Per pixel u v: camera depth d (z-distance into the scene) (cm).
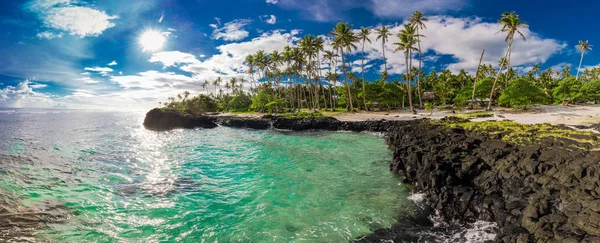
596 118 2612
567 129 1773
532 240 666
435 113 5109
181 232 862
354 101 7169
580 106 5041
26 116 7094
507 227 772
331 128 3969
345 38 5869
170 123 4756
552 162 1027
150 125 4794
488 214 919
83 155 2017
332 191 1260
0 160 1708
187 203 1102
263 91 10138
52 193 1142
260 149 2408
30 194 1109
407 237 838
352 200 1147
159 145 2672
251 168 1694
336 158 1980
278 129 4303
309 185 1349
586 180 810
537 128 1816
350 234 859
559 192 829
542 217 728
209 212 1019
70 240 787
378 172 1584
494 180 1088
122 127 4809
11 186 1185
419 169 1361
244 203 1112
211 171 1617
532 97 4216
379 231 879
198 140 3095
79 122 5709
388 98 6222
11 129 3781
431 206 1073
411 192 1235
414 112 5241
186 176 1502
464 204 991
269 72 9662
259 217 979
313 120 4166
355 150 2298
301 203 1115
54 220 901
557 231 648
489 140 1566
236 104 9619
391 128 3338
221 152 2269
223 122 5156
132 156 2041
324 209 1053
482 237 821
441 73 8256
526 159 1093
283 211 1034
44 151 2125
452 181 1144
